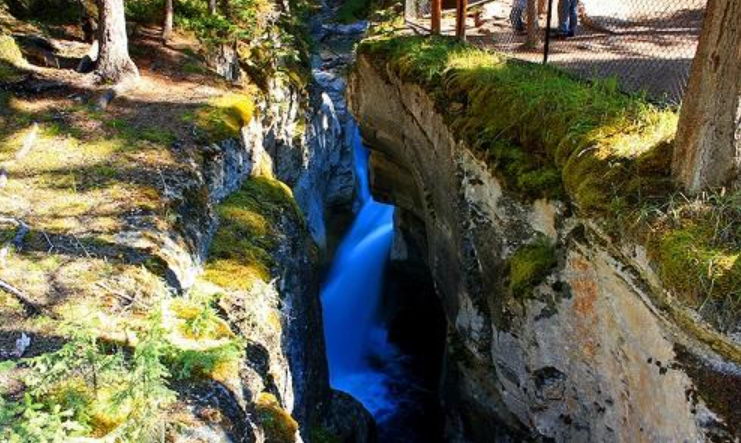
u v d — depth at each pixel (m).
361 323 12.88
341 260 14.59
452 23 11.30
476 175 7.16
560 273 5.99
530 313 6.32
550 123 6.31
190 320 5.43
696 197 4.46
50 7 12.27
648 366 4.96
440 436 9.74
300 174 13.14
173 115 9.01
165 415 4.34
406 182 10.68
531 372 6.59
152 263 5.88
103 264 5.73
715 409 4.28
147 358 4.11
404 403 10.75
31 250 5.83
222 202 8.31
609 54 8.39
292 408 6.71
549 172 6.18
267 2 14.87
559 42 9.27
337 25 20.70
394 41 9.87
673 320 4.48
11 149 7.67
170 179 7.33
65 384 4.36
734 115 4.20
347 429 8.66
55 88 9.36
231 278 6.73
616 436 5.72
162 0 13.12
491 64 7.86
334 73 17.86
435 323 12.05
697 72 4.32
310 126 13.79
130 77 9.95
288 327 7.30
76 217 6.42
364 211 16.19
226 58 11.95
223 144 8.55
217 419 4.45
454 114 7.65
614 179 5.05
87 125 8.46
